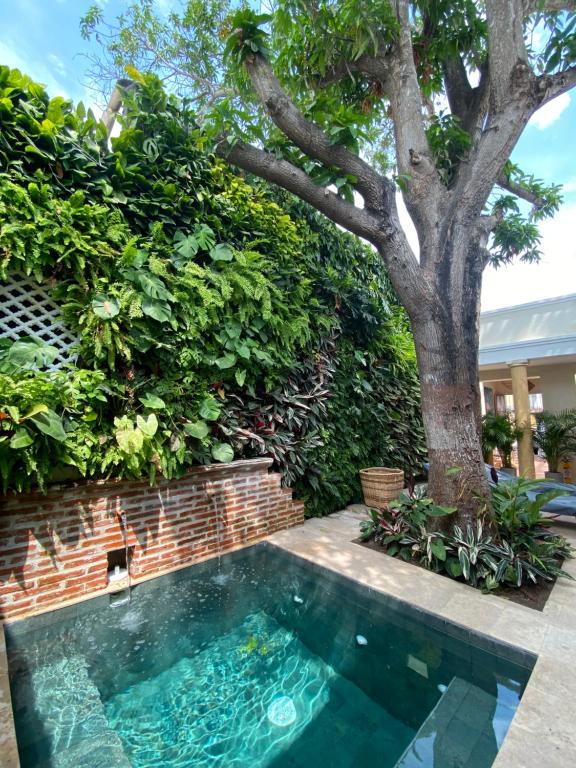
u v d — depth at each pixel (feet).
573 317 22.53
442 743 4.92
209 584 9.64
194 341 10.94
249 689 6.07
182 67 21.13
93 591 8.58
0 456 6.93
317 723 5.38
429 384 10.80
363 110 13.70
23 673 6.33
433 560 9.80
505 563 8.93
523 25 11.57
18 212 8.02
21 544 7.70
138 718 5.47
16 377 7.67
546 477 24.84
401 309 23.26
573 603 8.14
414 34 12.62
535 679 5.83
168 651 7.00
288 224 14.53
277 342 13.37
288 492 13.28
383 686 6.13
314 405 14.43
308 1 10.90
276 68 12.24
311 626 7.90
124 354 9.21
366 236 11.42
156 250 10.61
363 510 15.93
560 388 27.09
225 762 4.75
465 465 10.27
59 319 9.12
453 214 10.98
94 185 9.79
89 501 8.63
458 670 6.53
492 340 25.53
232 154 11.26
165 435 9.53
